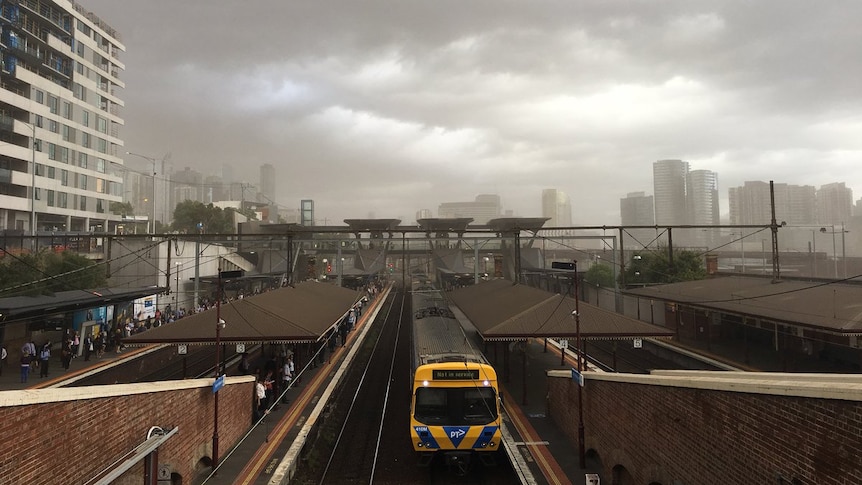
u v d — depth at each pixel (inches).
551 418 735.1
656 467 425.1
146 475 418.6
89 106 2628.0
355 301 1396.4
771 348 1168.8
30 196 2186.3
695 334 1344.7
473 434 557.6
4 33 2095.2
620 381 494.9
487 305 1063.6
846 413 245.8
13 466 290.5
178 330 766.5
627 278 1851.6
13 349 1075.9
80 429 349.1
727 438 335.3
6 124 2050.9
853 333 770.2
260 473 538.0
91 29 2709.2
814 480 264.1
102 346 1195.9
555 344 1379.2
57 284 1237.1
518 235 1539.1
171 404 470.9
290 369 928.9
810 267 2677.2
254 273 2381.9
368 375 1064.2
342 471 581.9
